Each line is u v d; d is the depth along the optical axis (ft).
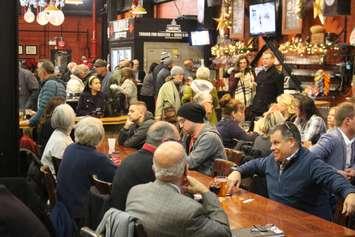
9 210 6.67
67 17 67.00
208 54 45.39
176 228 8.58
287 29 32.12
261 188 14.03
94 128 13.84
